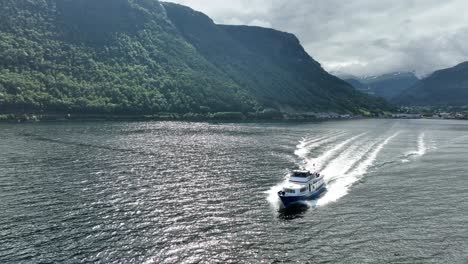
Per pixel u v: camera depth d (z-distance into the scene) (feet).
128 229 165.99
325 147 429.38
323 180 246.88
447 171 301.43
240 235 164.86
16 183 233.14
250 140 492.13
